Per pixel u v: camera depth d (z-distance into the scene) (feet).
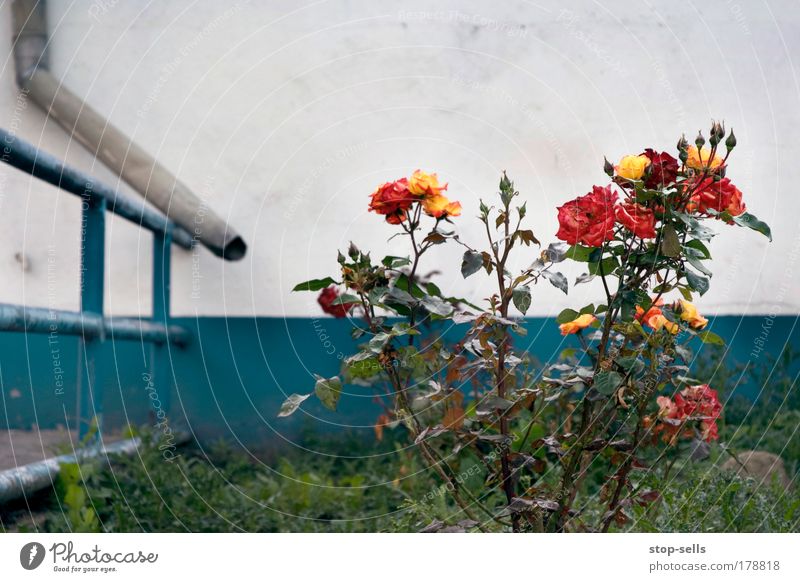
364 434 13.28
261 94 14.69
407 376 5.75
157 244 13.97
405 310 5.57
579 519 6.07
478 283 13.98
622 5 14.53
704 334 5.69
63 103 14.11
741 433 10.85
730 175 14.34
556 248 5.39
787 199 14.30
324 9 14.70
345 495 9.43
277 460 12.60
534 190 14.34
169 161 14.55
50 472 8.80
